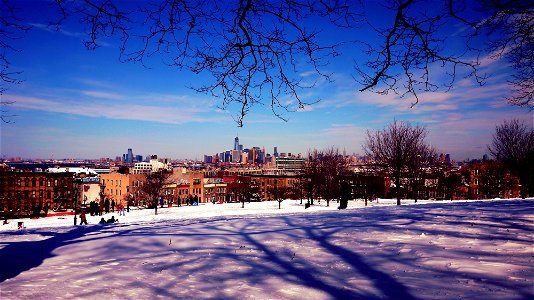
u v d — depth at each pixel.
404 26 4.80
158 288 4.41
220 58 5.64
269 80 5.81
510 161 39.69
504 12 5.11
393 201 46.84
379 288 4.04
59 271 5.44
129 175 89.56
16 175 69.69
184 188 95.69
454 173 57.91
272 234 8.02
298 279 4.56
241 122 5.97
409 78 5.16
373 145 37.53
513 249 5.54
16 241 9.01
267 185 112.62
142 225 12.07
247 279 4.67
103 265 5.73
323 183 57.44
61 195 74.69
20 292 4.35
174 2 5.00
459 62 4.98
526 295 3.57
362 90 5.31
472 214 10.20
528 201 16.45
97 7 4.71
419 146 39.22
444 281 4.13
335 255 5.77
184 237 7.95
